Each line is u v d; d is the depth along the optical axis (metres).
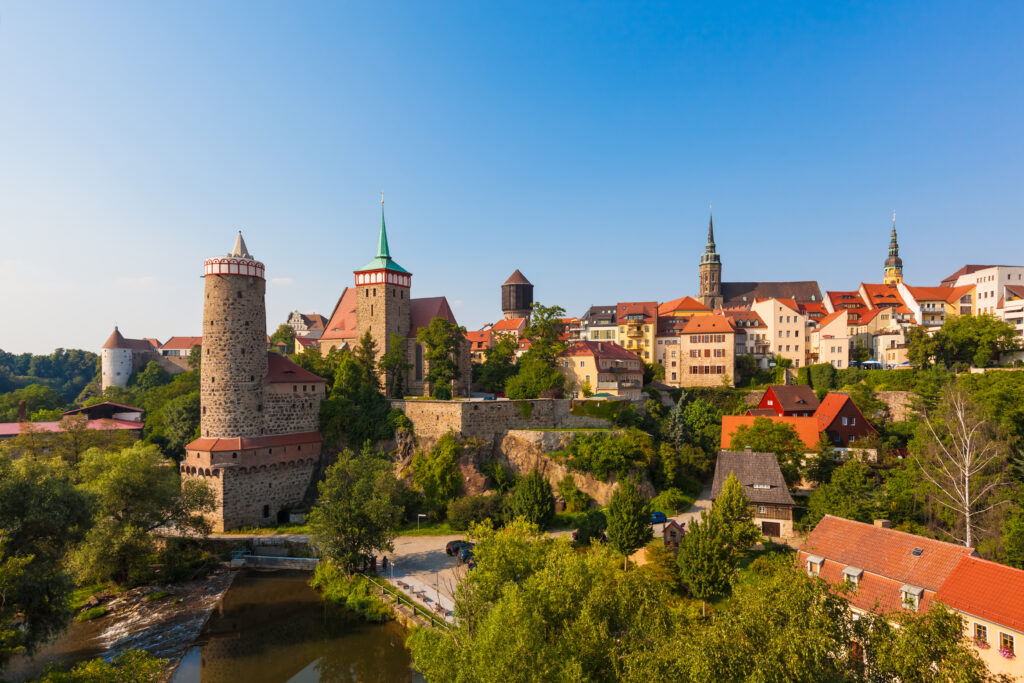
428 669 33.94
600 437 78.44
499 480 74.88
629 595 32.88
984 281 124.50
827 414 82.25
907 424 84.06
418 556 59.62
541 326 95.38
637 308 134.88
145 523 56.41
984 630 33.50
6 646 31.75
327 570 55.56
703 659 21.80
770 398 96.38
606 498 73.00
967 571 36.25
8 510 36.03
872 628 24.77
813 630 21.84
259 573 58.72
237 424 70.19
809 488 69.12
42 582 35.44
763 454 62.03
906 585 37.59
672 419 90.94
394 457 78.31
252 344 71.94
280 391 75.25
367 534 54.19
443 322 89.88
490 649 28.86
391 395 91.38
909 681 21.50
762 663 20.94
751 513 52.88
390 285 92.75
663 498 73.31
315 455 77.75
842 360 117.38
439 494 71.88
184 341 180.62
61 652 43.72
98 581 55.03
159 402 104.25
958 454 52.47
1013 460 55.41
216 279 70.25
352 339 100.06
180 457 90.00
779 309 126.69
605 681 28.59
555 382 90.38
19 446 73.69
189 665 42.47
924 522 55.44
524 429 81.56
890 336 118.12
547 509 63.47
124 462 56.41
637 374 112.38
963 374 85.94
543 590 32.91
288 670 42.16
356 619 48.94
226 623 48.50
